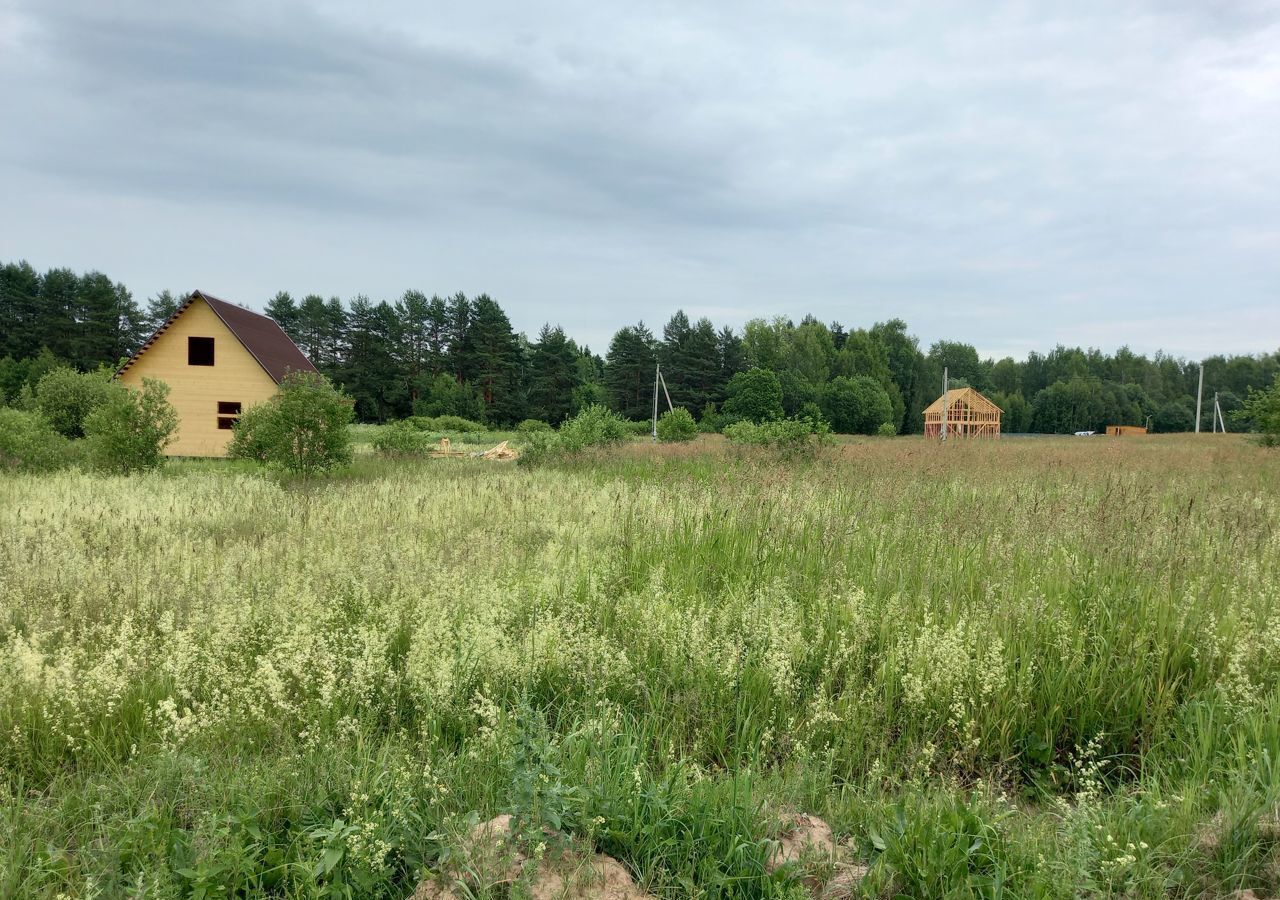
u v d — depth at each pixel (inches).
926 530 304.0
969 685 165.8
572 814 116.1
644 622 201.9
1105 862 108.4
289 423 606.2
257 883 104.0
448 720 157.0
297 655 167.8
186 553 274.2
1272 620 189.2
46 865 105.3
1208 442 1322.6
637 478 557.3
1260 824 114.7
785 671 171.0
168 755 133.3
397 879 111.3
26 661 162.7
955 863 108.8
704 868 108.4
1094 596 212.4
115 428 612.7
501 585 235.6
